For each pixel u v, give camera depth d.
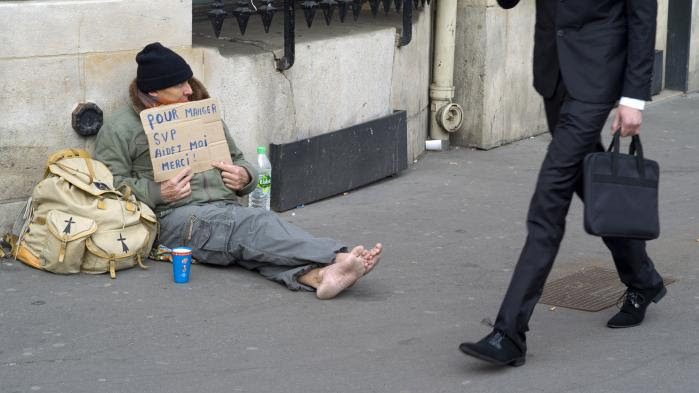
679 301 6.10
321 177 8.23
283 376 4.92
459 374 4.99
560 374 5.01
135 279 6.15
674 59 13.68
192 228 6.34
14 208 6.41
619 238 5.31
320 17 9.12
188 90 6.51
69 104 6.50
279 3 9.34
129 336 5.34
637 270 5.54
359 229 7.55
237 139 7.50
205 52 7.15
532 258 4.92
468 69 10.23
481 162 9.84
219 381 4.84
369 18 9.38
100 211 6.12
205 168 6.50
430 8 10.03
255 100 7.59
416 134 9.79
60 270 6.11
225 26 8.34
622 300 6.06
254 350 5.22
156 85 6.34
